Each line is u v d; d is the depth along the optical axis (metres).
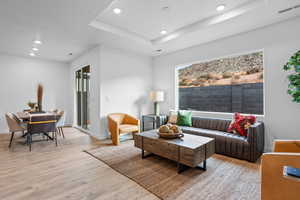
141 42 3.94
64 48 4.46
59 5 2.35
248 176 2.21
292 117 2.80
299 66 2.42
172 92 4.89
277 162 1.35
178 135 2.67
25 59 5.34
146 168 2.48
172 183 2.04
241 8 2.57
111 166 2.54
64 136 4.50
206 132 3.27
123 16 2.91
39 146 3.56
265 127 3.10
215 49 3.83
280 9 2.47
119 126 3.94
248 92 3.49
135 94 4.95
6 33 3.38
